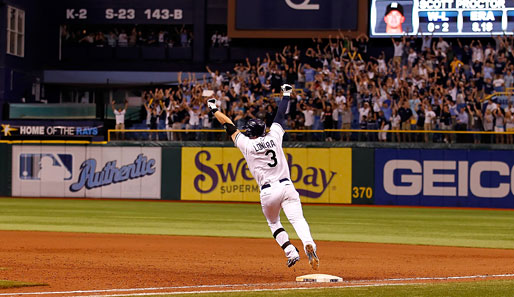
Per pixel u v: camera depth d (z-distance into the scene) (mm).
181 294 15250
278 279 18953
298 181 54875
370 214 45344
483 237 32094
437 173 52625
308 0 66562
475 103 55031
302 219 17578
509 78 58875
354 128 58969
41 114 63844
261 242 29172
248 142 17938
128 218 40562
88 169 58844
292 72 63156
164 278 18938
